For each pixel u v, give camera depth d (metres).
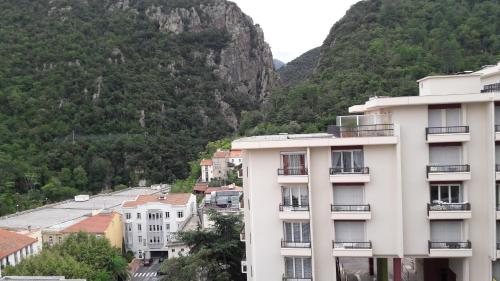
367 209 33.00
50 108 193.50
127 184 180.75
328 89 140.88
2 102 184.88
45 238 84.62
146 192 144.00
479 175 32.41
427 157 32.81
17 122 179.88
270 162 34.22
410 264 43.88
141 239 106.81
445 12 153.62
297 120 132.62
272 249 34.44
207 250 46.56
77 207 116.06
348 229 33.84
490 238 32.12
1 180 141.62
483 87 39.88
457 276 34.62
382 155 33.06
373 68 139.50
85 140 189.50
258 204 34.53
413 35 148.62
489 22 136.12
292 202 34.22
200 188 135.50
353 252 33.03
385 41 153.88
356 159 33.56
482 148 32.34
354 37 170.00
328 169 33.47
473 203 32.50
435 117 32.94
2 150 161.50
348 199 33.81
